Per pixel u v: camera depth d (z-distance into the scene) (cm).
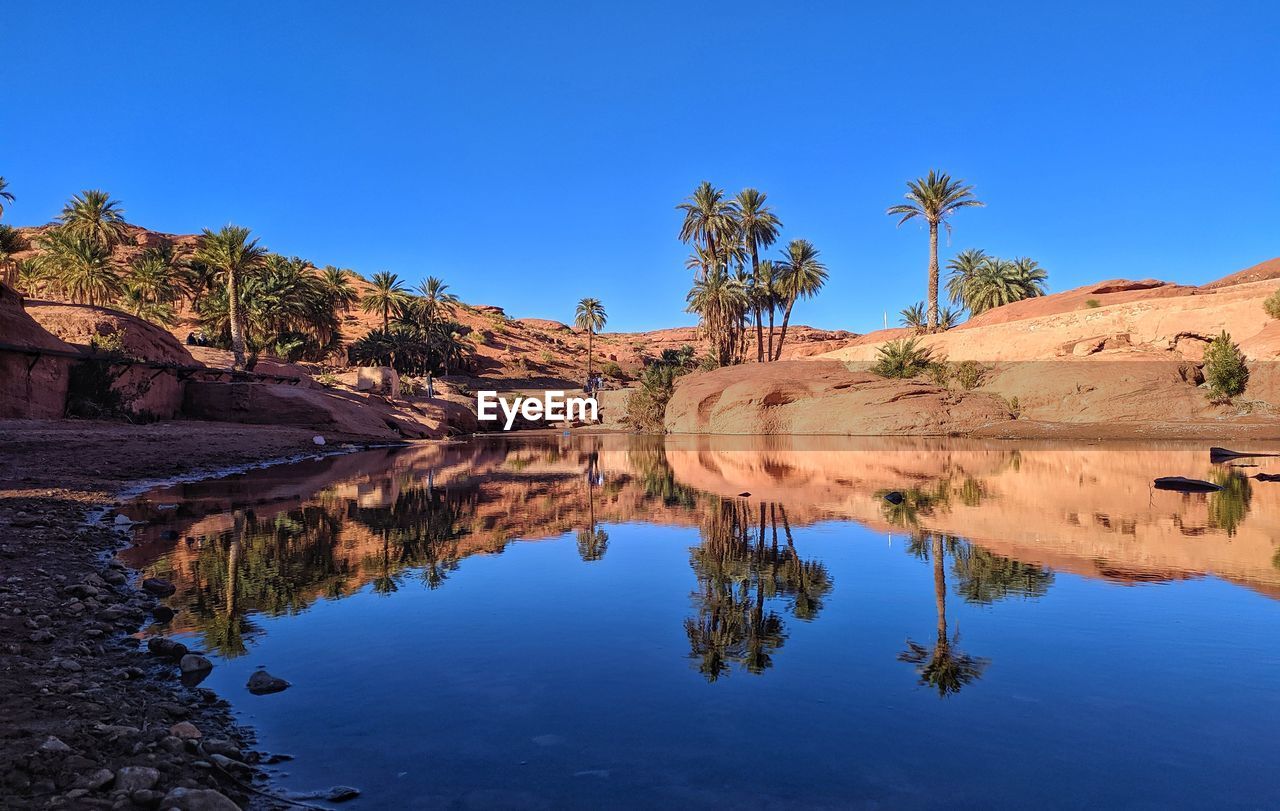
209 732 302
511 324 12750
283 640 432
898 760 266
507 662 387
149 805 232
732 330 5381
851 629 436
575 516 964
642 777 256
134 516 955
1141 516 873
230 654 406
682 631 440
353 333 9081
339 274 7438
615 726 302
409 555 700
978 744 279
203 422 3159
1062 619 449
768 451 2386
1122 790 241
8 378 2138
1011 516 884
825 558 655
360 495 1229
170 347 3391
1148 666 364
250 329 5403
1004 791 241
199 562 666
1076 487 1195
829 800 237
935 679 350
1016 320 4734
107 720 305
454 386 7206
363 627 457
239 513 998
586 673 368
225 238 3984
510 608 500
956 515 902
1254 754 268
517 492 1271
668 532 823
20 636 420
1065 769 257
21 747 270
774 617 466
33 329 2297
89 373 2494
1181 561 619
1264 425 2653
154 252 6184
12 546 679
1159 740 281
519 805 237
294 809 238
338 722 311
